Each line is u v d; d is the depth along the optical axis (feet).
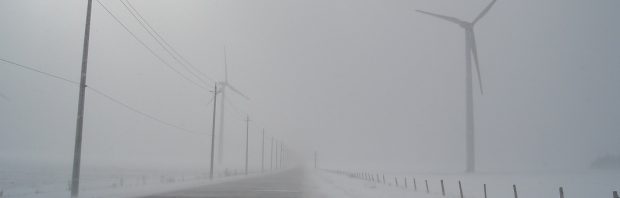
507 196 117.50
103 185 111.86
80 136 85.05
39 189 97.04
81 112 85.76
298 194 96.27
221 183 135.23
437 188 141.49
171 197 83.41
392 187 128.47
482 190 138.72
